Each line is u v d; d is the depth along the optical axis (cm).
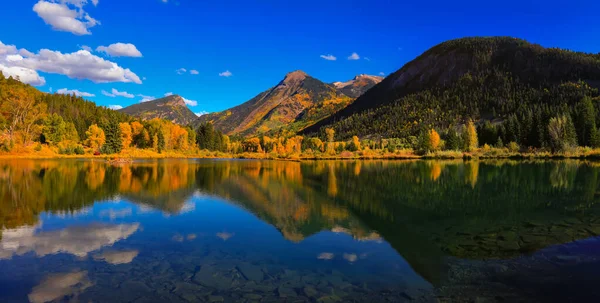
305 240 1255
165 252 1107
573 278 827
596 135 7294
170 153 11062
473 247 1117
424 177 3406
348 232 1370
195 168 5219
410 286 824
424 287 816
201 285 832
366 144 14200
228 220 1588
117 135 9931
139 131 11544
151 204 2009
